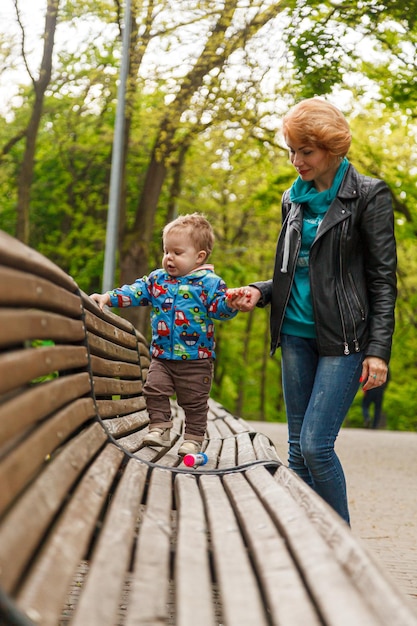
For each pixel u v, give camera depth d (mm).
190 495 3859
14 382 2611
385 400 43594
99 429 4336
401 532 7398
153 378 5500
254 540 2973
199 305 5441
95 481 3480
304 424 4996
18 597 2125
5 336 2543
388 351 4914
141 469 4277
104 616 2213
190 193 32906
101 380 5168
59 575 2408
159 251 32625
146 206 23203
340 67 17531
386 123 22828
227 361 43156
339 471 5035
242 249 34156
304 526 3018
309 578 2465
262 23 18516
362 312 4973
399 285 37719
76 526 2848
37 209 32969
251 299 5293
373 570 2430
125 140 23562
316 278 4992
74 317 4270
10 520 2348
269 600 2336
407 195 22672
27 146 25438
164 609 2352
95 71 25578
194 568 2688
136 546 2984
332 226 4941
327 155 4938
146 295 5578
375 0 16922
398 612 2104
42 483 2807
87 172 32219
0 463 2402
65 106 28484
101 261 30891
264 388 45500
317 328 4977
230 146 21953
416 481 11094
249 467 4582
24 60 24203
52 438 3127
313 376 5227
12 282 2674
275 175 24344
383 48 17719
